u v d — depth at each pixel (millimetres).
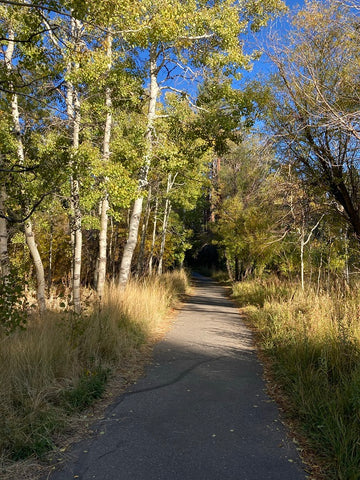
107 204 11586
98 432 3869
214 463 3260
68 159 7559
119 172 8984
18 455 3314
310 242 13680
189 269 44750
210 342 8422
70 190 8914
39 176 6832
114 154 10117
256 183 10938
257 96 10305
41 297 9445
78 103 9102
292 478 3047
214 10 10516
